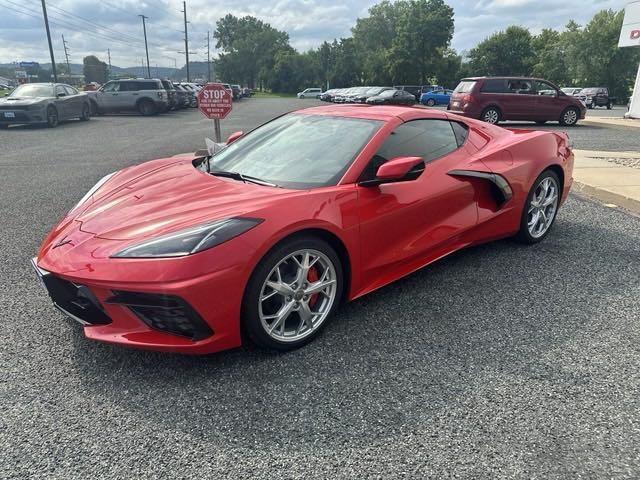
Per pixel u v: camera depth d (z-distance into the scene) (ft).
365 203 9.09
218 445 6.30
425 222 10.34
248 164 10.41
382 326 9.29
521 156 12.54
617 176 21.33
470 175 11.05
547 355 8.29
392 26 291.58
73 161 29.78
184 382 7.59
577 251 13.16
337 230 8.58
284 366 8.02
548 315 9.70
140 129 52.80
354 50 298.15
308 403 7.10
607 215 16.58
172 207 8.51
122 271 7.16
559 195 14.02
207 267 7.14
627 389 7.38
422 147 10.71
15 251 13.37
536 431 6.50
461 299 10.39
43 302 10.28
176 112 89.04
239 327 7.72
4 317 9.62
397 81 224.33
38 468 5.90
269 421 6.73
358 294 9.46
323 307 8.86
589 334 8.98
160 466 5.94
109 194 9.89
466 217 11.28
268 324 8.18
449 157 11.16
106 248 7.61
